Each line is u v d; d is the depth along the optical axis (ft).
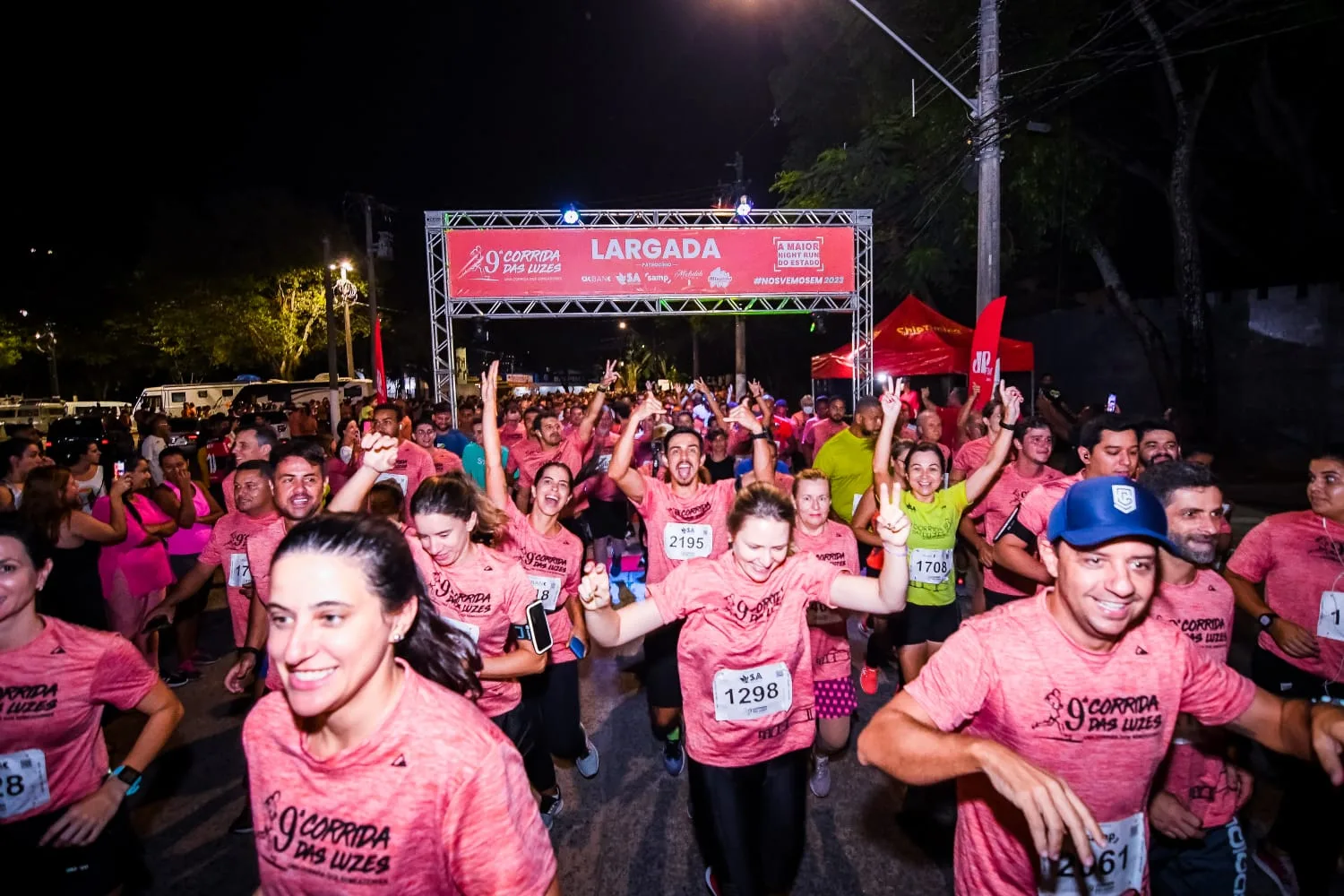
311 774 5.95
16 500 20.53
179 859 14.02
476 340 51.80
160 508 23.29
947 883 12.91
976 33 46.73
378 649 5.84
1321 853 10.91
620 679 22.53
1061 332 72.69
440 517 11.81
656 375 155.43
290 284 126.52
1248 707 7.45
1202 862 10.03
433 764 5.74
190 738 19.03
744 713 10.98
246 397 88.28
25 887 8.77
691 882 13.16
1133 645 7.39
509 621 12.65
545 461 29.37
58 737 8.87
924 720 7.27
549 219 51.34
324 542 5.70
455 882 5.92
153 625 15.70
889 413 17.04
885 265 65.67
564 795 16.16
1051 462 54.24
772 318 96.48
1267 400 55.98
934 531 17.40
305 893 5.98
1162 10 53.21
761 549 10.61
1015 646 7.32
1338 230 56.90
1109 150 59.77
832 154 58.08
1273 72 55.26
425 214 48.32
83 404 111.75
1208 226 65.87
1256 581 13.03
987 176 33.96
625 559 33.94
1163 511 7.02
